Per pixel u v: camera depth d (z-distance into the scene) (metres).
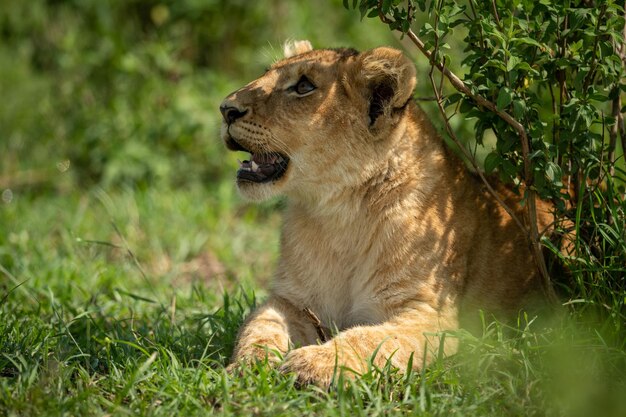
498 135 8.69
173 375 7.95
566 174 8.99
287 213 9.90
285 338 8.87
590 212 8.97
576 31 8.64
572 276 9.07
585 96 8.50
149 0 18.34
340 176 9.22
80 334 9.66
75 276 11.88
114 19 18.25
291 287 9.64
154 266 13.13
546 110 11.37
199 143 16.38
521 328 9.19
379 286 9.12
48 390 7.51
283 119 9.16
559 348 7.94
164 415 7.14
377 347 7.99
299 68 9.20
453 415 7.25
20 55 18.73
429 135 9.52
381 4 8.35
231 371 8.15
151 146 16.33
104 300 11.18
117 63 17.02
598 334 8.20
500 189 10.01
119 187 15.98
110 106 16.66
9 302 10.77
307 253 9.54
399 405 7.48
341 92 9.17
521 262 9.55
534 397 7.64
